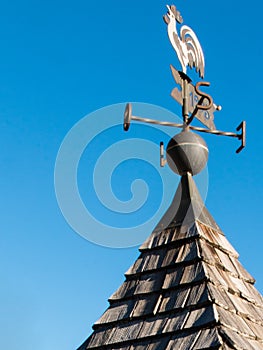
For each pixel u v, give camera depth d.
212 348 10.25
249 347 10.61
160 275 12.18
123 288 12.45
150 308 11.68
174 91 13.91
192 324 10.83
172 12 14.72
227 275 12.18
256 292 12.57
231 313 11.18
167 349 10.69
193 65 14.58
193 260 11.97
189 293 11.42
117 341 11.55
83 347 12.02
